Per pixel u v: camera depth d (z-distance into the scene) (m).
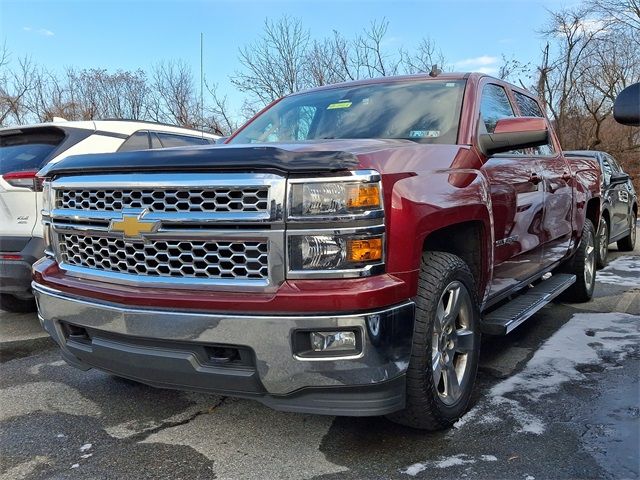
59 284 2.94
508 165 3.72
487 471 2.54
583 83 24.86
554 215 4.65
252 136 4.16
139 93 21.25
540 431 2.91
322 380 2.37
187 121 19.27
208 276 2.49
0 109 19.45
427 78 4.01
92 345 2.81
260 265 2.39
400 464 2.62
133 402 3.44
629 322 5.05
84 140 5.61
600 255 7.83
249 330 2.36
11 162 5.32
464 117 3.51
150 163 2.57
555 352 4.20
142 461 2.73
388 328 2.39
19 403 3.45
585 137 25.34
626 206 9.37
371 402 2.43
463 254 3.28
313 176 2.35
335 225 2.33
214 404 3.38
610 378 3.64
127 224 2.62
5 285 4.77
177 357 2.52
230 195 2.42
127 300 2.60
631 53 24.45
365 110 3.88
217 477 2.57
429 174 2.78
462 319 3.11
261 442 2.89
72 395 3.56
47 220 3.12
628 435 2.85
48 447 2.88
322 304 2.30
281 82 19.58
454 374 3.02
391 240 2.45
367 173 2.38
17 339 4.83
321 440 2.89
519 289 4.19
